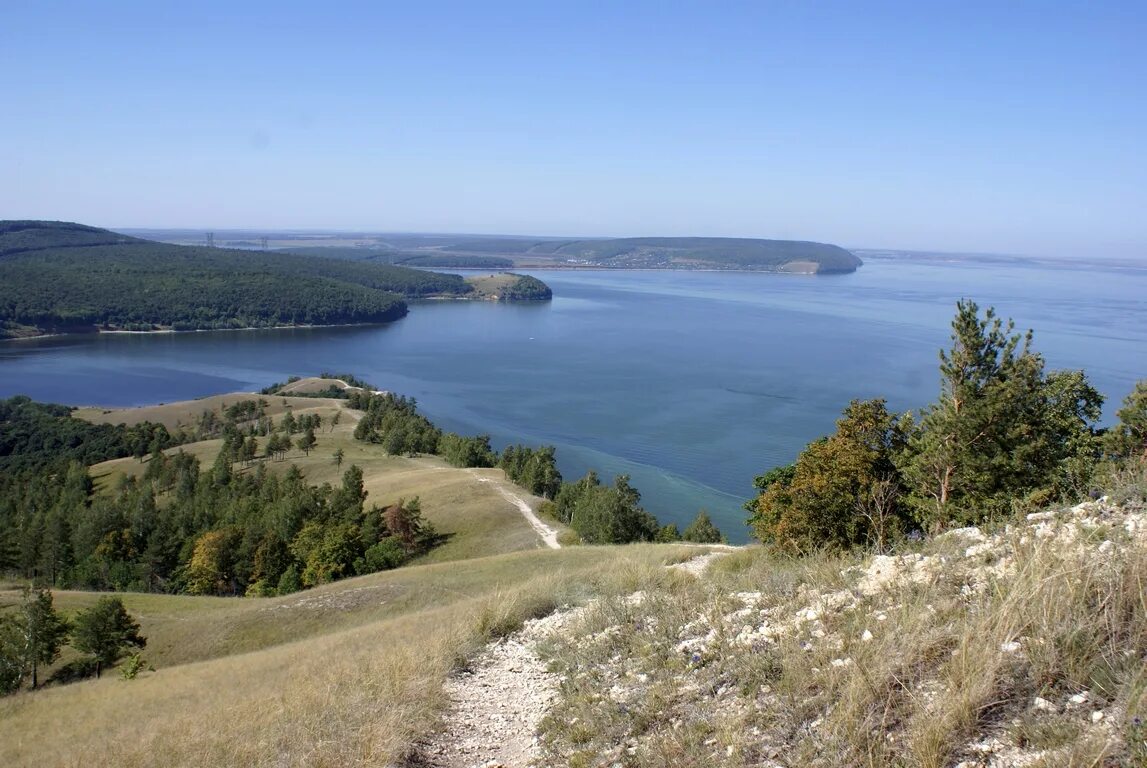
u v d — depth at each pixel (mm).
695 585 11648
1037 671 5125
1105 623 5262
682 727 6523
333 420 126562
